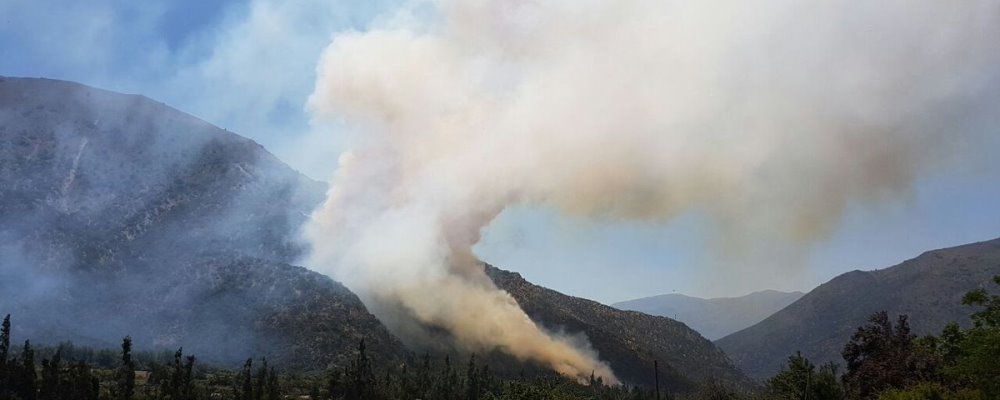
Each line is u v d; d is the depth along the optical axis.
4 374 98.69
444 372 161.38
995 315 66.19
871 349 101.88
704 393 181.50
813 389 95.12
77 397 100.50
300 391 135.38
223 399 116.31
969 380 69.38
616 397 179.62
